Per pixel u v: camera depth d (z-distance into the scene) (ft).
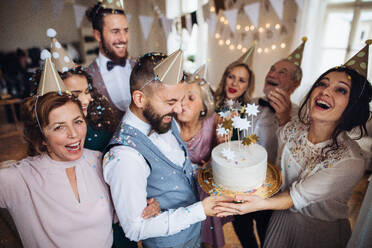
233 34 5.85
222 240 4.14
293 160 3.40
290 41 5.66
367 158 3.29
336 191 2.98
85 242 2.51
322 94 2.92
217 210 2.70
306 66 5.61
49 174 2.36
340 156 2.89
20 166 2.33
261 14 5.56
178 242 2.92
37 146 2.30
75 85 2.98
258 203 2.85
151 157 2.60
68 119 2.22
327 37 5.45
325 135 3.04
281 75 4.02
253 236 4.57
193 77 3.96
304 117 3.30
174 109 2.50
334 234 3.30
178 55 2.23
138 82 2.36
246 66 4.35
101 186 2.65
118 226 3.16
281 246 3.66
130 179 2.34
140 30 4.42
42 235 2.39
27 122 2.21
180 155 3.08
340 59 5.34
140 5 4.29
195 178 3.59
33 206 2.33
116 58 4.06
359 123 2.85
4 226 2.89
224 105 4.18
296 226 3.46
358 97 2.74
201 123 4.09
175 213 2.54
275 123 4.01
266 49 5.84
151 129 2.72
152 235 2.46
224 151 3.02
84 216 2.47
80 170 2.52
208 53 6.12
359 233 2.71
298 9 5.45
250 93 4.56
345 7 5.06
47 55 2.17
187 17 4.37
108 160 2.46
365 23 4.80
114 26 3.84
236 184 2.94
